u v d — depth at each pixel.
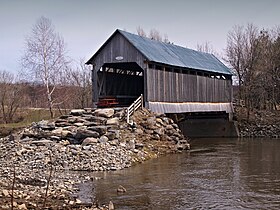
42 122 27.02
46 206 12.32
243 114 46.66
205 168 20.95
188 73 36.12
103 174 19.08
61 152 22.09
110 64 33.47
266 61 51.06
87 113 27.44
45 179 17.33
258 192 15.39
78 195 14.72
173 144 28.00
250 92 49.66
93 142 23.06
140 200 14.12
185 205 13.50
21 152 22.72
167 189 15.87
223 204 13.62
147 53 30.52
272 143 35.12
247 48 51.97
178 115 40.44
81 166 20.39
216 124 43.84
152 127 27.28
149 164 22.22
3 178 17.45
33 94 60.53
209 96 39.72
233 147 31.94
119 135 24.44
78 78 55.12
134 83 37.56
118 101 34.41
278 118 46.50
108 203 13.66
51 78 44.44
